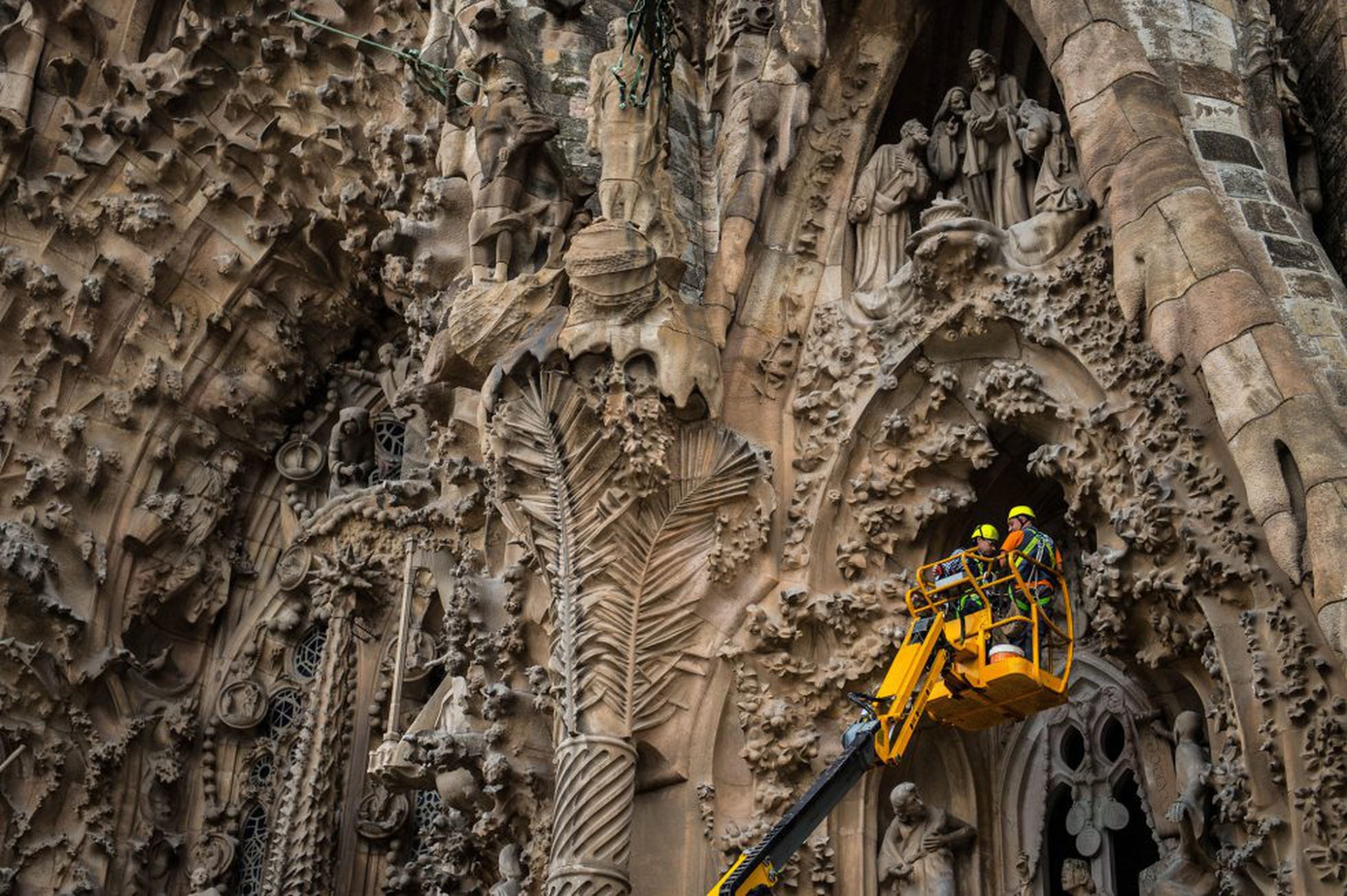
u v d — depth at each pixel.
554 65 14.98
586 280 12.17
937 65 13.80
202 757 18.91
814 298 12.75
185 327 19.30
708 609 11.89
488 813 12.70
